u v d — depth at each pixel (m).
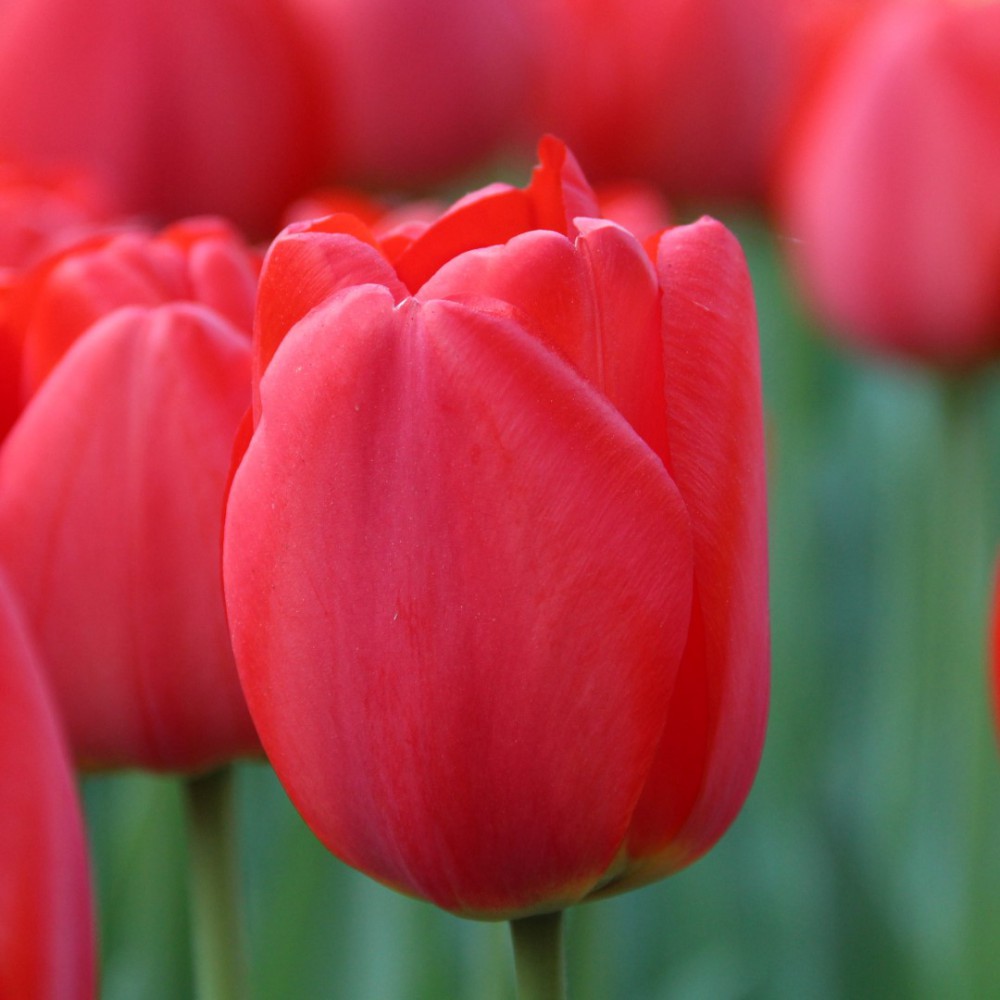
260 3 0.95
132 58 0.95
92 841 1.02
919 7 1.00
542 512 0.62
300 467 0.63
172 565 0.67
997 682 0.74
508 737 0.63
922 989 0.96
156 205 0.98
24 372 0.69
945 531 1.08
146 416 0.67
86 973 0.63
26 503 0.67
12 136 0.97
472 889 0.64
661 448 0.64
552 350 0.62
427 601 0.63
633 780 0.64
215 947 0.70
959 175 0.98
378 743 0.63
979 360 1.03
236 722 0.68
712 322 0.64
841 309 1.06
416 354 0.62
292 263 0.63
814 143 1.05
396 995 0.92
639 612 0.63
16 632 0.63
